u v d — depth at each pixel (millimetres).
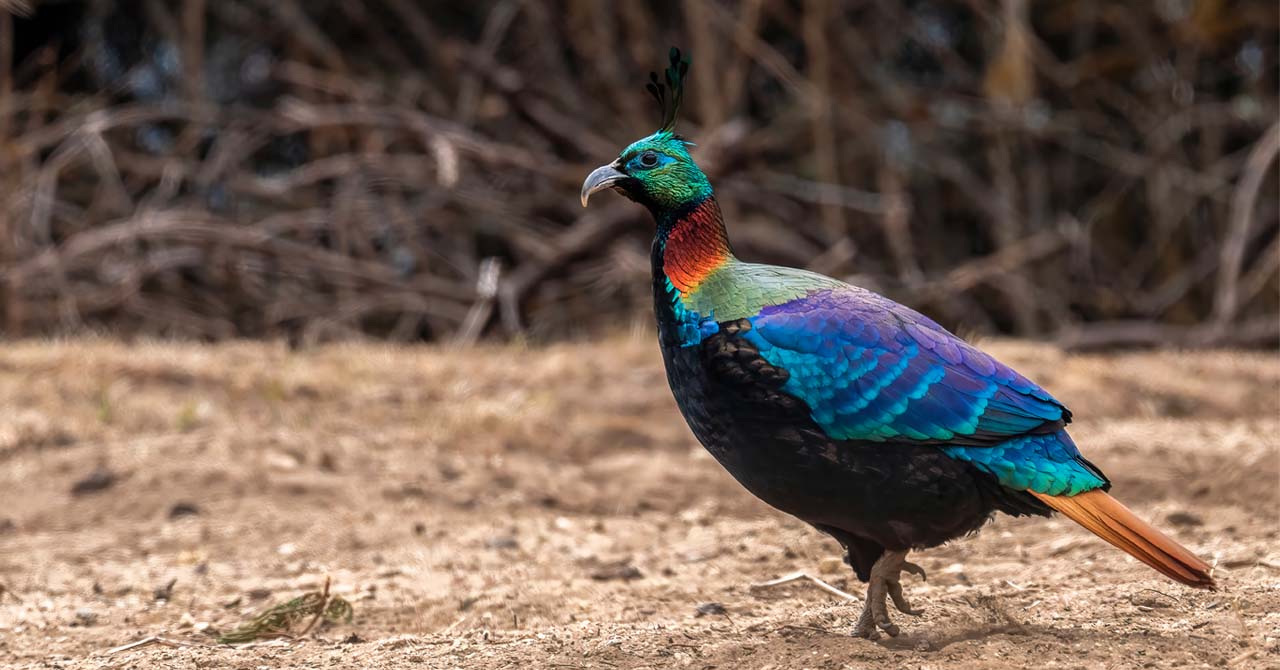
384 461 11000
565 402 13133
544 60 25062
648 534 9289
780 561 8391
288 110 21703
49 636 7156
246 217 21828
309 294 20984
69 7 25531
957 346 5754
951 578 7699
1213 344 20922
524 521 9617
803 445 5652
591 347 15719
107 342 16000
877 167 26188
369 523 9461
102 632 7215
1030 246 23438
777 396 5637
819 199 22453
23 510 9844
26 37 25562
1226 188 25266
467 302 20531
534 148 23688
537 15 24891
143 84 25984
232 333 20578
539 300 20484
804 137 26031
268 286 20906
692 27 25000
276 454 10930
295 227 20750
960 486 5652
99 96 23500
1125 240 27203
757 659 5648
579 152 23062
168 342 18578
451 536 9211
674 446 11977
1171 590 6617
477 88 23594
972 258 27000
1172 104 26344
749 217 22953
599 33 24984
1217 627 5855
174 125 24578
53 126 22844
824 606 6980
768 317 5730
